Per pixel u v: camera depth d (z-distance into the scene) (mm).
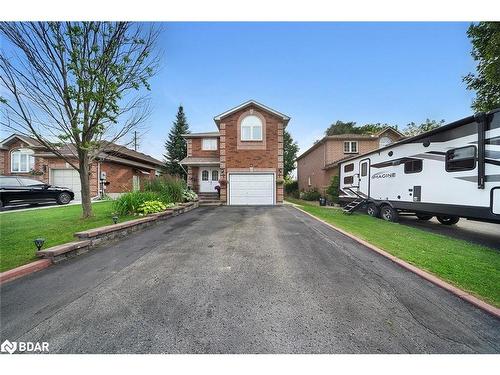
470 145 6586
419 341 2312
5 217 8117
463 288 3318
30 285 3363
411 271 3969
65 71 6723
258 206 14227
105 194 16953
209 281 3510
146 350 2172
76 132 6953
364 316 2676
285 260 4430
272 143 15523
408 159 8953
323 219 9273
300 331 2412
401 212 9797
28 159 18281
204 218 9266
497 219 5871
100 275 3715
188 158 19781
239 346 2215
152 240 5816
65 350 2176
